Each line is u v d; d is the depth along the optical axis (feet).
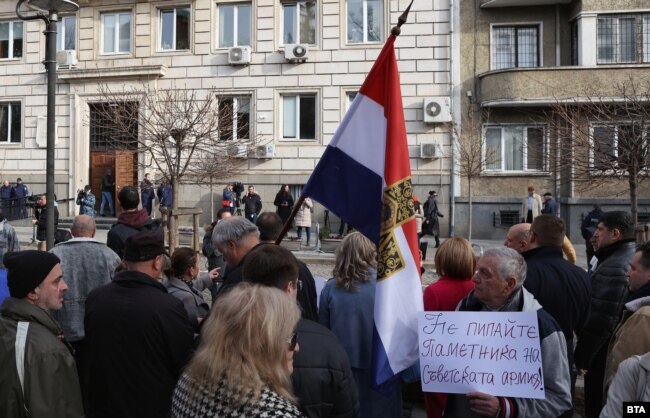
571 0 61.46
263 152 66.80
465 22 64.03
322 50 66.59
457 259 12.26
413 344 9.99
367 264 11.38
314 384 7.27
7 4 74.33
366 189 11.24
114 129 55.26
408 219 10.62
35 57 73.82
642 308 8.60
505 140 63.41
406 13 11.09
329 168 11.53
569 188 62.03
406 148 10.96
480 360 8.75
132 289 10.07
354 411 7.71
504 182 63.26
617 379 7.56
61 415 8.21
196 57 68.95
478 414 9.05
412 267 10.38
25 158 73.92
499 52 63.77
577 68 58.23
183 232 56.80
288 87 67.31
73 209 72.54
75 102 71.77
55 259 9.29
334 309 11.38
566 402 8.65
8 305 8.70
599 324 13.11
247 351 5.65
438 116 63.21
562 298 10.92
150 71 68.28
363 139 11.34
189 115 45.78
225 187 65.46
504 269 9.07
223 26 69.41
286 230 12.09
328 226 62.23
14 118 75.51
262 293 6.02
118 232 17.72
